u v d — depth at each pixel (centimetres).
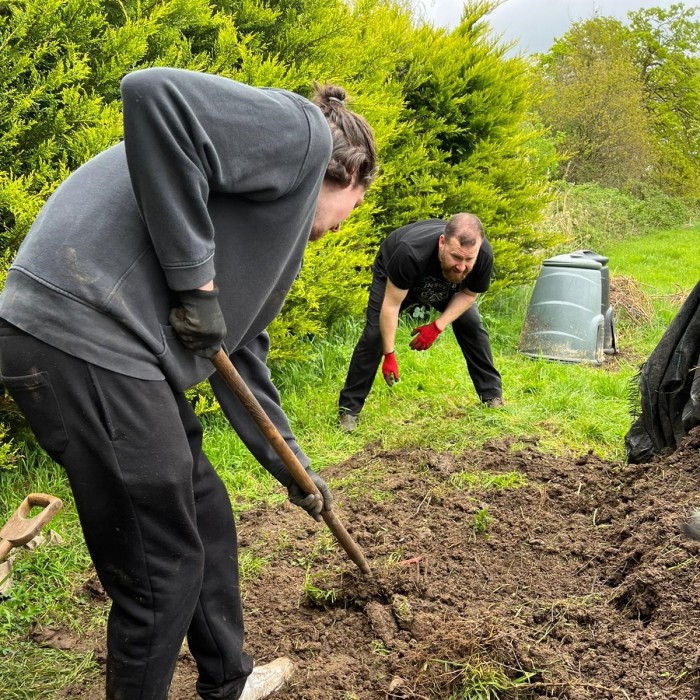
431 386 580
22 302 171
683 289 1059
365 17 663
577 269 693
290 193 189
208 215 176
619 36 2303
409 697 240
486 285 472
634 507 331
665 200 1956
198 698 253
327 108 214
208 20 484
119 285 174
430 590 296
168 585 190
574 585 295
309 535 359
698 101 2397
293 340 534
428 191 749
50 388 172
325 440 490
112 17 455
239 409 233
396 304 467
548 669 238
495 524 349
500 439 473
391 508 375
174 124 160
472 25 834
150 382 180
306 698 247
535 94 896
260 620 293
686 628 239
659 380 366
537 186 898
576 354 684
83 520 184
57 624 298
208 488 222
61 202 178
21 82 383
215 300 181
